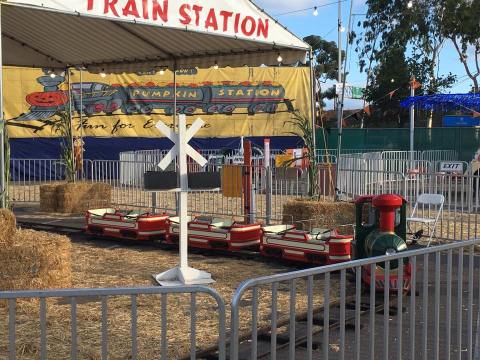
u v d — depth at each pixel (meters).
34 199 15.32
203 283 6.89
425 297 3.76
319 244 7.62
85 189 13.36
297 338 4.92
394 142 26.69
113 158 22.64
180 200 6.94
